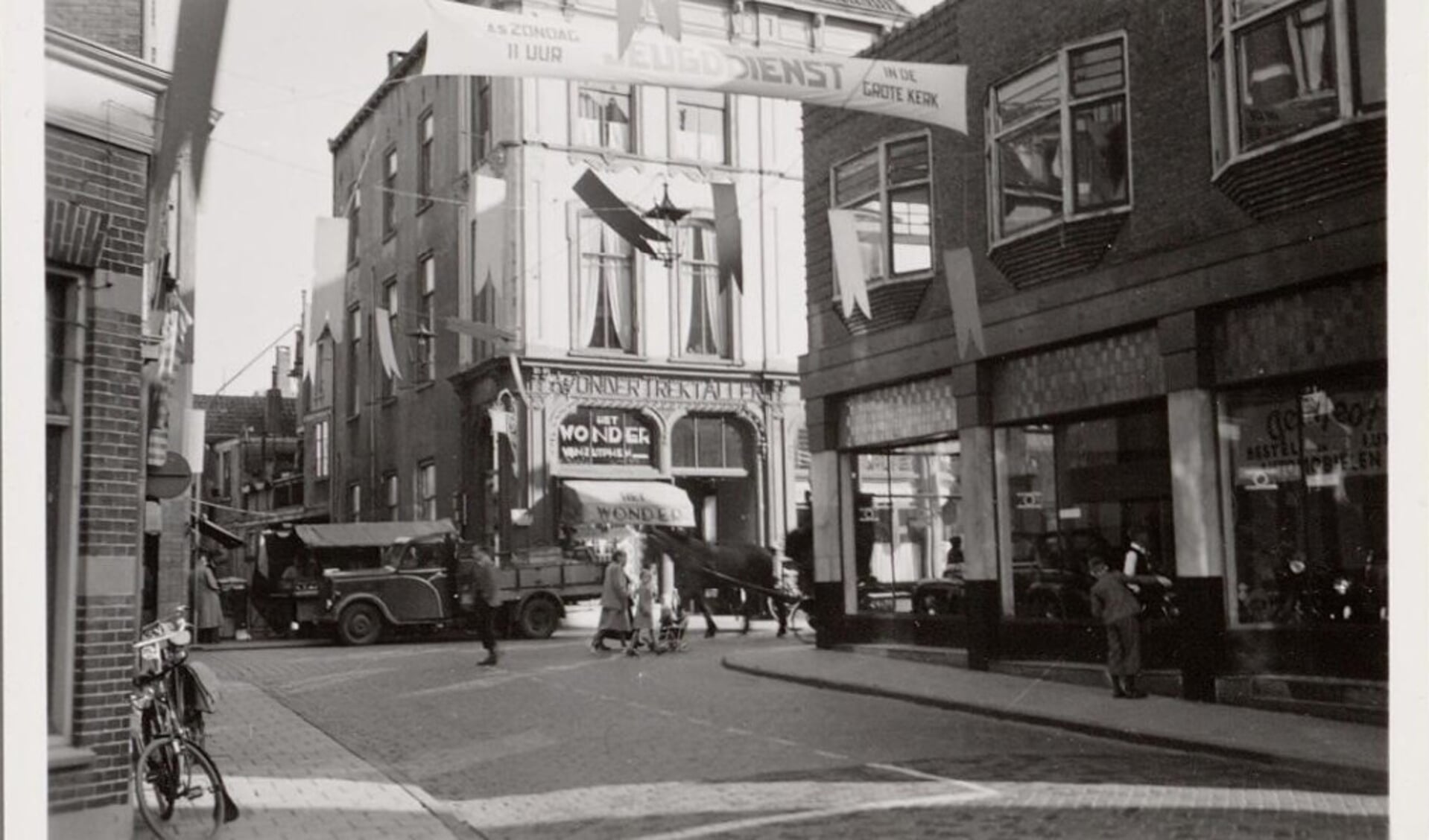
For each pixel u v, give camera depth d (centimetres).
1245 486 1233
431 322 2914
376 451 3019
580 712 1284
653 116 2792
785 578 2433
